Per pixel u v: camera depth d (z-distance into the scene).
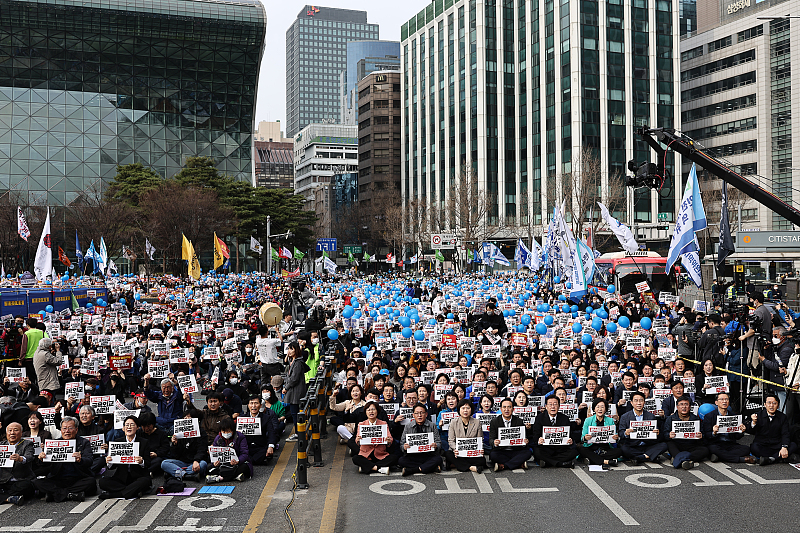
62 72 90.75
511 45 94.00
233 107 99.50
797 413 11.76
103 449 10.59
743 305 19.98
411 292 35.22
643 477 10.55
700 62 88.38
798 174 75.12
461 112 98.12
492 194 92.31
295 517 8.94
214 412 11.23
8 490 9.70
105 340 18.41
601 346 17.33
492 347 15.65
